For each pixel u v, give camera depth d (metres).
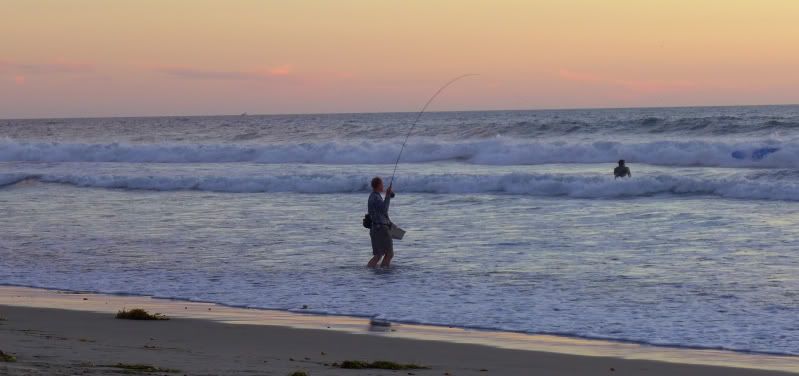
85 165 77.88
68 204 49.12
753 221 34.00
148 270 27.39
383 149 71.88
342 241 32.66
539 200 44.06
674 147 61.34
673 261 26.27
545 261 26.97
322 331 18.44
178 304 22.11
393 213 40.84
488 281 24.09
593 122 80.75
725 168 57.12
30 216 43.69
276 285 24.44
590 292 22.22
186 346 16.53
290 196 50.44
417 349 16.58
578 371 14.74
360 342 17.27
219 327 18.86
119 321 19.48
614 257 27.28
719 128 75.06
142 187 58.38
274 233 35.34
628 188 45.34
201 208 45.38
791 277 23.33
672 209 38.56
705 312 19.72
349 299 22.23
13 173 65.12
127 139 120.50
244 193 53.12
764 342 17.00
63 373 11.91
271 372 13.26
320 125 131.25
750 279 23.25
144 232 36.62
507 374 14.41
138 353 14.94
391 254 27.08
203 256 29.89
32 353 14.16
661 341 17.25
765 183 42.56
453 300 21.73
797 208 37.44
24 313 20.62
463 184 49.41
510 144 68.00
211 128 143.38
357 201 46.66
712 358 15.83
